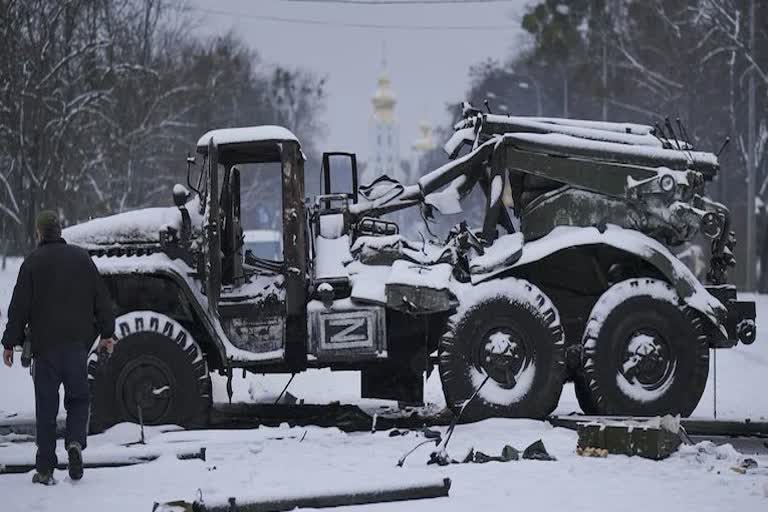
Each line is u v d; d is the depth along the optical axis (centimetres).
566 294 3175
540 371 2955
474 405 2947
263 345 2967
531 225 3153
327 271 3003
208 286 2934
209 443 2609
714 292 3086
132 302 3066
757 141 11938
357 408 3123
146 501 2041
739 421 2895
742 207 13300
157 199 11850
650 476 2225
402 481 2050
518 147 3138
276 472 2286
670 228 3105
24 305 2231
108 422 2877
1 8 9075
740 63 11469
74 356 2233
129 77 10744
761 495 2053
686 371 3003
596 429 2464
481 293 2977
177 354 2888
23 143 9150
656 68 12419
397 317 3095
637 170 3112
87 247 3002
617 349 2991
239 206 3212
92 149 10462
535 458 2408
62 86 9831
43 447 2208
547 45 13000
